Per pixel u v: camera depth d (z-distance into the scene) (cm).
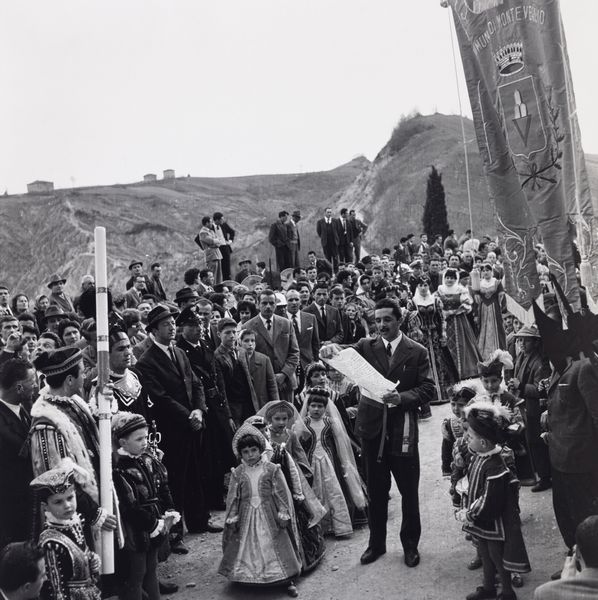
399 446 618
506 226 608
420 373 630
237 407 838
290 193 9175
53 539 428
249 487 617
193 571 655
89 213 7250
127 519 527
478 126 612
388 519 732
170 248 6844
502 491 523
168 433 706
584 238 566
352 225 2312
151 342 763
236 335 862
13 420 497
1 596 390
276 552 603
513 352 831
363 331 1147
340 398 788
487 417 531
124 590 529
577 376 504
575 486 511
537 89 582
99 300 499
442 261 1756
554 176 578
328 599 578
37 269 6900
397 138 7881
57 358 489
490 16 596
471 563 597
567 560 350
